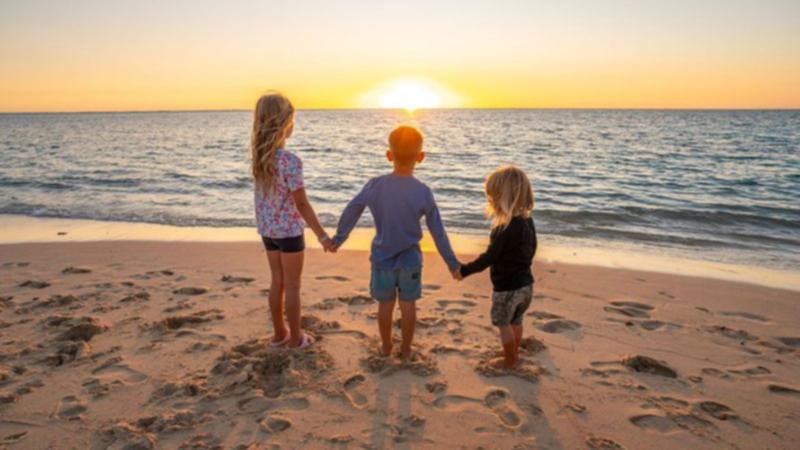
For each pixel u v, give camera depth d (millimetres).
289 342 3717
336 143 35031
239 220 9711
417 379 3311
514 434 2768
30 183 14570
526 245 3246
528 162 21031
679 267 6465
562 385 3281
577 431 2805
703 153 25078
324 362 3494
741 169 18062
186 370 3412
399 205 3250
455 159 22531
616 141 35719
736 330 4270
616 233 8625
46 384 3248
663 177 16031
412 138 3201
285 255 3498
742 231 8852
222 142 35719
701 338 4098
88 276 5605
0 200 11883
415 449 2631
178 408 2984
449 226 9203
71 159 22359
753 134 44438
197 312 4410
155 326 4090
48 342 3824
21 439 2707
